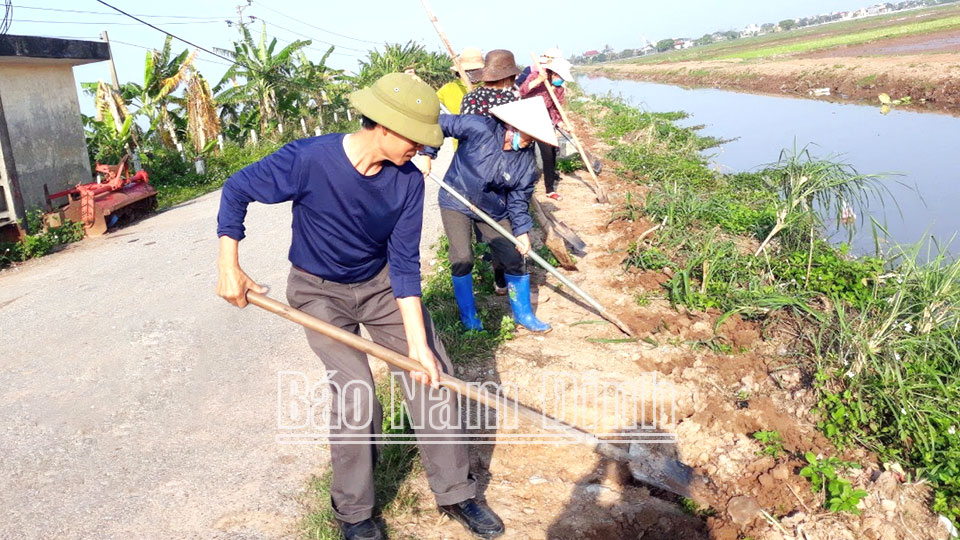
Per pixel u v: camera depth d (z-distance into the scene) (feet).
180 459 12.00
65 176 40.93
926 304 14.43
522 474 11.37
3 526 10.34
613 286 18.74
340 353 9.00
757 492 10.85
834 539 9.84
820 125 56.49
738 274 18.89
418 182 8.82
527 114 13.80
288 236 28.25
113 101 53.67
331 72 90.38
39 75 38.99
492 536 9.79
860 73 83.51
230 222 8.58
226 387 14.69
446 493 9.67
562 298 18.13
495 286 18.19
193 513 10.48
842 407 12.49
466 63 23.16
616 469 11.44
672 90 130.41
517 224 14.93
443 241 22.74
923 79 69.77
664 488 10.96
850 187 19.54
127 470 11.75
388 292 9.62
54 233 33.86
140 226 36.94
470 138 14.35
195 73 61.98
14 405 14.46
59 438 12.95
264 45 71.72
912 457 11.57
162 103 60.13
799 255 19.95
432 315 16.83
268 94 73.82
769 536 9.96
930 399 12.62
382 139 8.14
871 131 50.72
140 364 16.14
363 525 9.52
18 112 37.24
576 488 11.06
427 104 8.06
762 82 108.88
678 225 23.26
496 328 16.20
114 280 24.32
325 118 89.51
